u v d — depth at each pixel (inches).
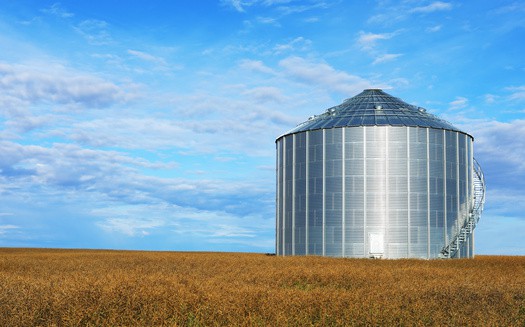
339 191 2220.7
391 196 2171.5
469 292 671.8
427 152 2229.3
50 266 1219.2
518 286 759.7
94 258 1678.2
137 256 1907.0
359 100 2517.2
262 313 469.4
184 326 451.2
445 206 2236.7
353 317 473.1
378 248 2137.1
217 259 1587.1
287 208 2409.0
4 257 1733.5
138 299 511.8
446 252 2191.2
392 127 2210.9
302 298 533.6
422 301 579.8
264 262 1454.2
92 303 505.4
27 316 473.7
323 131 2289.6
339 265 1314.0
